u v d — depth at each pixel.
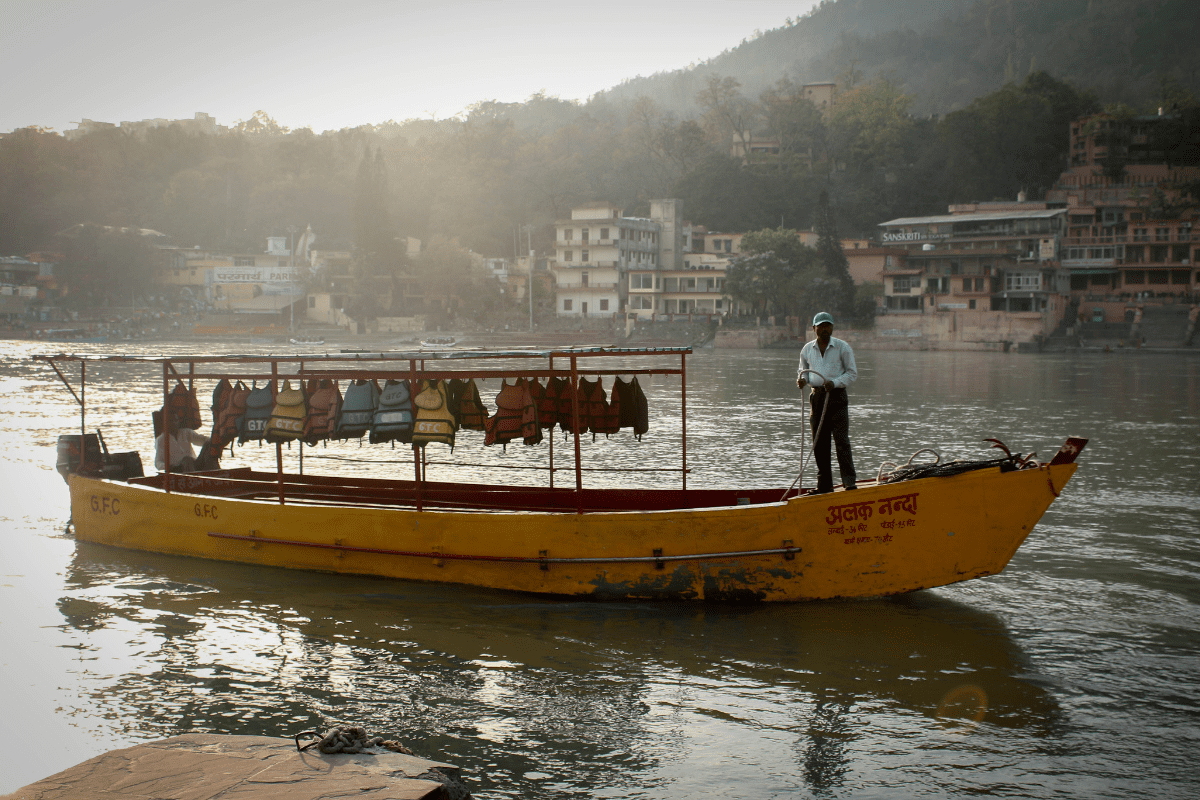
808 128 132.62
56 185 142.50
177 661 8.65
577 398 11.09
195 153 156.12
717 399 36.31
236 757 5.01
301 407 11.14
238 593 10.55
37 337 94.06
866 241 92.44
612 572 10.07
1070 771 6.61
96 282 107.56
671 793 6.35
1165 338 74.94
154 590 10.69
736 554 9.81
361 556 11.02
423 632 9.35
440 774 4.83
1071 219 85.81
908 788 6.40
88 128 192.38
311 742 5.24
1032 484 9.48
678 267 104.19
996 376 48.78
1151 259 81.88
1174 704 7.70
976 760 6.77
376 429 10.69
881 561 9.74
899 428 26.23
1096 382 44.12
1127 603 10.28
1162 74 146.38
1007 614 9.88
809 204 114.62
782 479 18.11
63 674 8.33
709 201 114.25
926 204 114.25
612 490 12.04
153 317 102.62
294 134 162.50
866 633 9.30
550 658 8.70
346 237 124.94
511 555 10.34
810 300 84.38
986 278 80.81
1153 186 92.50
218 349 76.25
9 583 10.94
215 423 11.88
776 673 8.34
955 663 8.55
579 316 96.69
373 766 4.88
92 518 12.75
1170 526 13.91
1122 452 21.48
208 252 116.12
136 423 26.66
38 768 6.64
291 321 97.19
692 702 7.77
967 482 9.53
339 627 9.50
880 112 126.06
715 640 9.12
